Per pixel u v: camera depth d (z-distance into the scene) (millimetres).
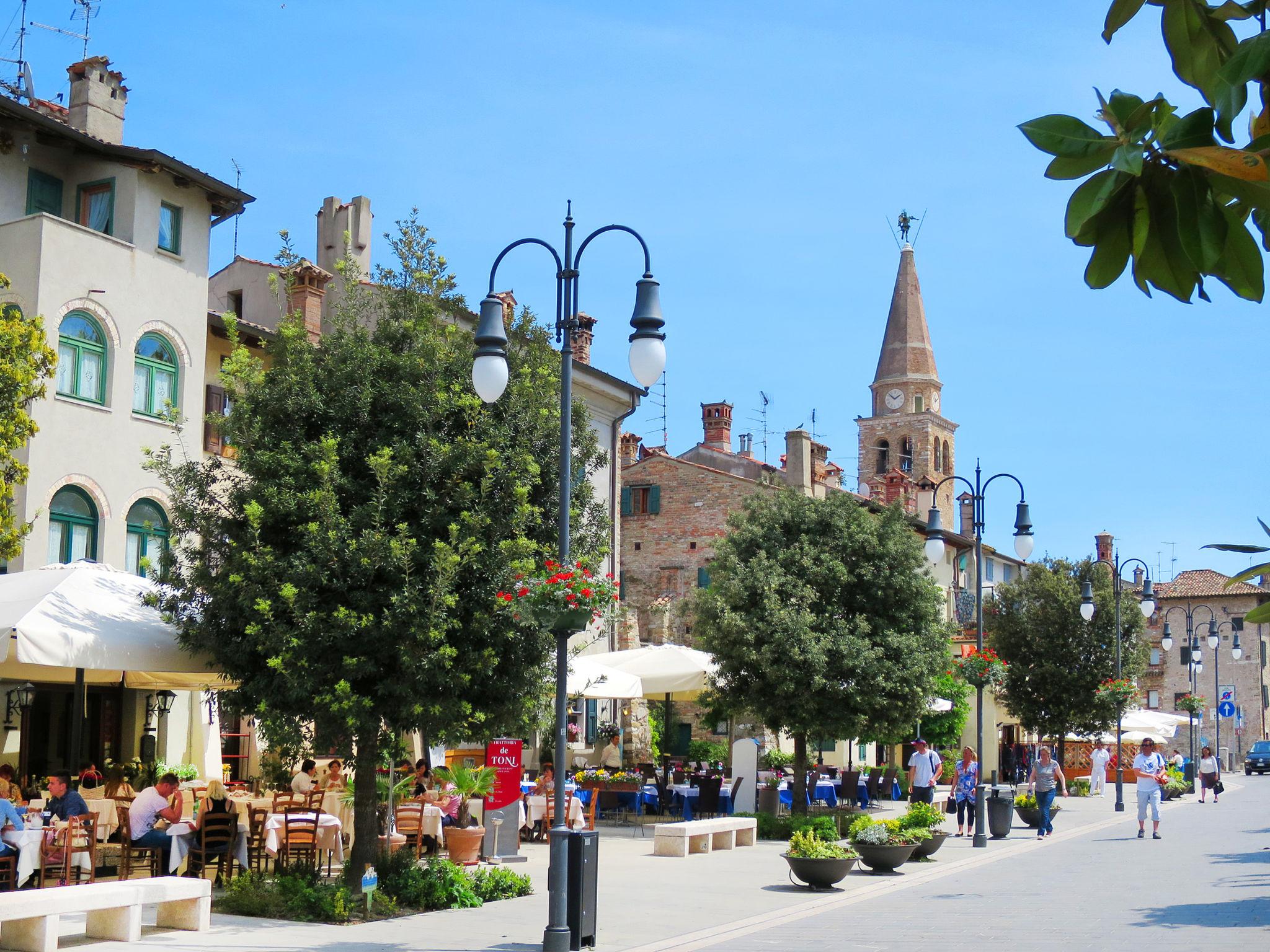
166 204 26016
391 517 15656
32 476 22406
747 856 23500
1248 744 90625
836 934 14750
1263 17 2506
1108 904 17656
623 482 49656
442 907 16031
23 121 23844
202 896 13828
